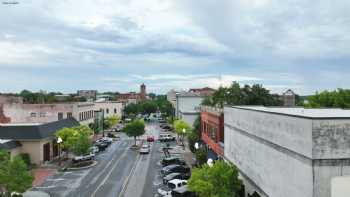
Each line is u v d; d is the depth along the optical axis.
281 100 62.22
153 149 71.06
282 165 22.31
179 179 40.56
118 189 40.50
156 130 112.56
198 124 64.88
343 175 18.31
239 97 60.72
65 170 51.53
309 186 18.50
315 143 18.20
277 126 23.14
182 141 78.00
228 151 38.94
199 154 49.81
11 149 51.56
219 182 28.06
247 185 30.67
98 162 57.50
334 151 18.25
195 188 27.55
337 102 50.75
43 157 56.78
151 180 44.69
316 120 18.22
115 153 66.69
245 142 31.36
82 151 55.22
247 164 30.67
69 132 56.19
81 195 38.09
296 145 20.12
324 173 18.25
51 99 116.19
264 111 25.88
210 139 51.59
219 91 63.81
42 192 39.28
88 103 90.31
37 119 77.00
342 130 18.30
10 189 32.66
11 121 75.38
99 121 98.50
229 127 38.44
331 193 17.84
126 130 76.56
